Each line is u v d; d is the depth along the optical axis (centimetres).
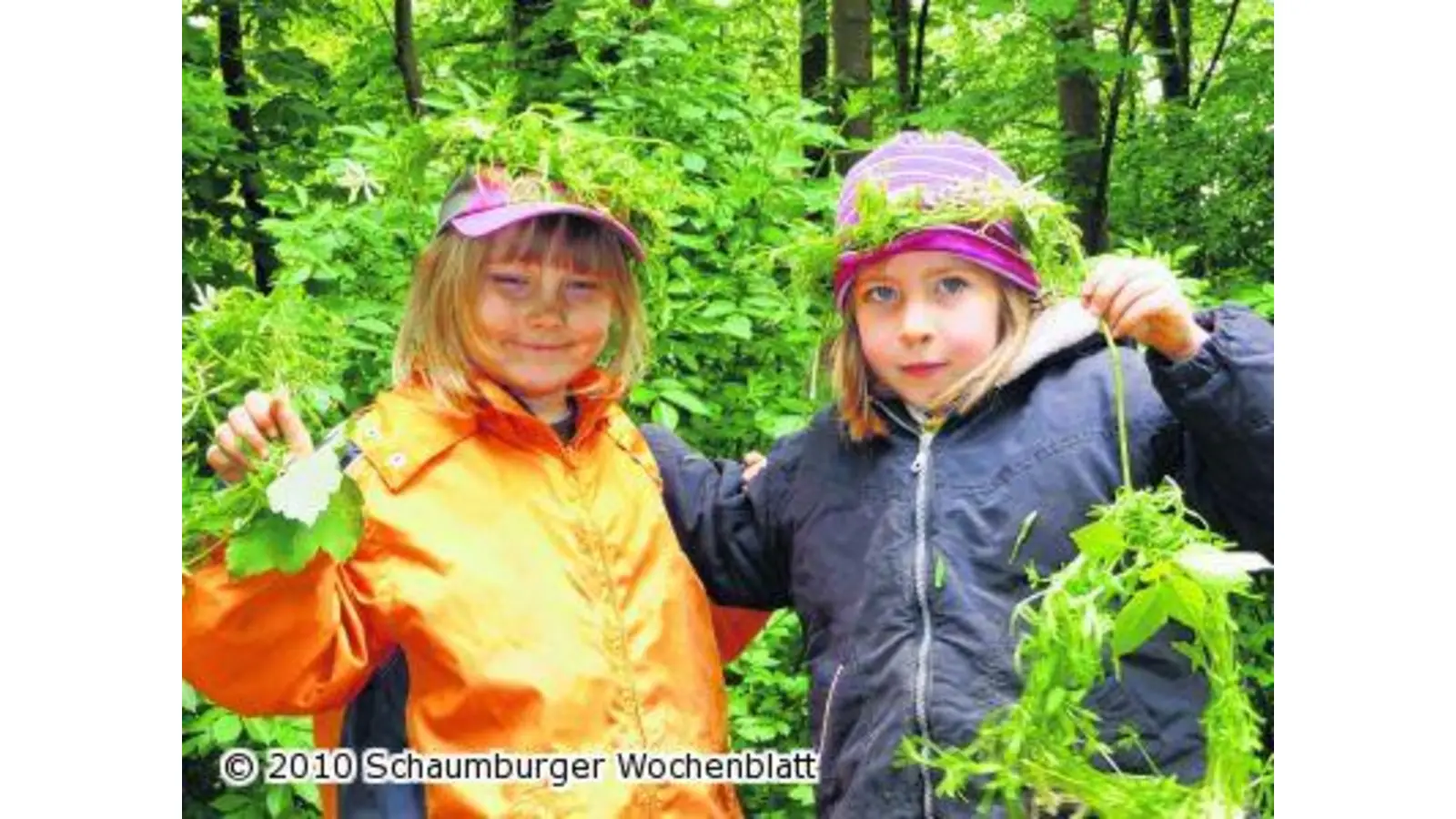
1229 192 521
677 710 219
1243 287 390
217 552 203
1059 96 583
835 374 223
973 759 199
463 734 209
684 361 312
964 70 697
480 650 209
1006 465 212
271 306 232
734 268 322
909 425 220
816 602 219
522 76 409
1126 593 183
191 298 431
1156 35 661
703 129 348
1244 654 282
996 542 208
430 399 223
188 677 207
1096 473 208
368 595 211
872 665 209
